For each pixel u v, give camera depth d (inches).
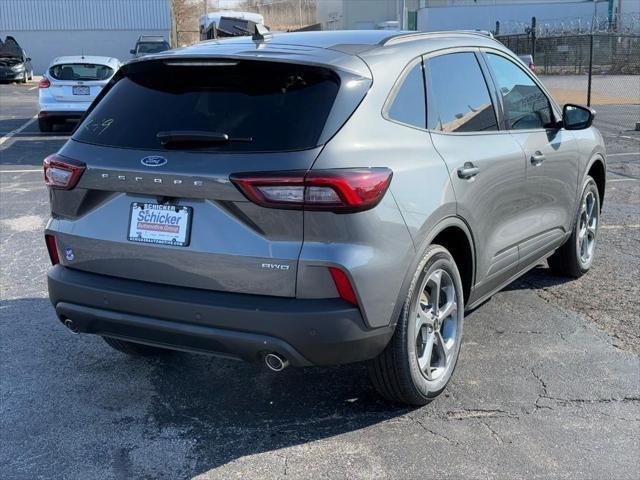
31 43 1641.2
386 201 128.6
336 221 122.2
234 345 127.2
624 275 238.1
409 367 140.4
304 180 120.7
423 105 149.1
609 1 1537.9
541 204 194.5
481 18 1553.9
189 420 148.4
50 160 145.0
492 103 176.2
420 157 140.7
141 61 144.1
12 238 288.7
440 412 149.6
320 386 162.6
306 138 124.7
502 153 169.8
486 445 137.1
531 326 195.2
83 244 140.9
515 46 1246.3
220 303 126.5
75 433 143.3
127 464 132.4
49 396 158.6
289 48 141.0
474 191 156.2
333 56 136.2
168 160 129.8
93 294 138.3
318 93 130.2
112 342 170.9
